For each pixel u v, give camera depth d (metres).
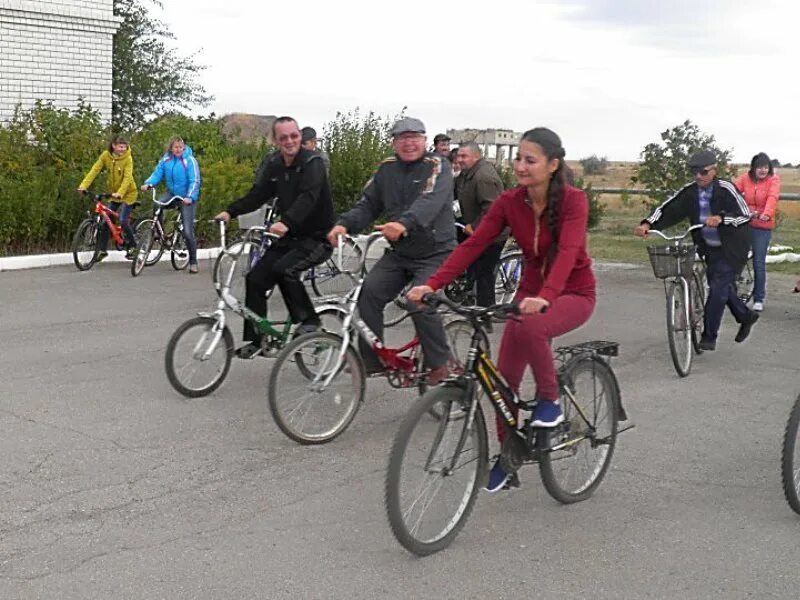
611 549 4.68
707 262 8.70
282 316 7.65
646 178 19.56
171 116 21.05
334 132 18.11
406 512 4.41
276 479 5.53
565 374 5.01
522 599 4.15
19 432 6.21
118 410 6.76
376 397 7.31
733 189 8.41
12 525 4.78
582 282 4.92
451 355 6.38
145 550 4.53
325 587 4.20
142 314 10.20
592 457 5.38
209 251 14.66
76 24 17.69
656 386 7.92
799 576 4.43
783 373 8.49
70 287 11.70
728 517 5.12
